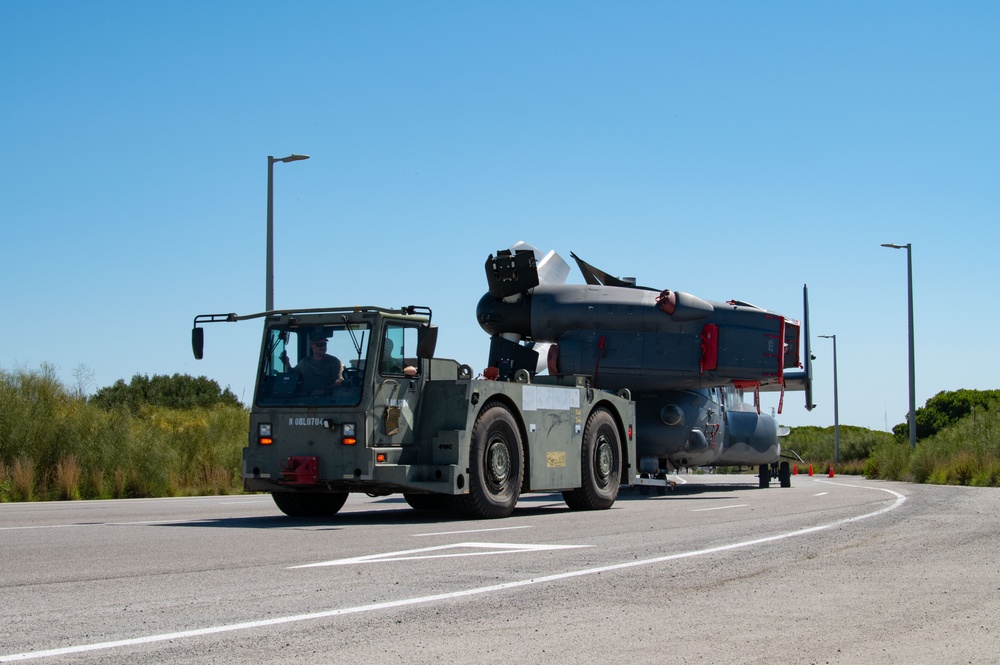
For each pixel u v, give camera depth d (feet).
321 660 15.03
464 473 40.47
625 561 26.30
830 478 124.06
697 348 65.72
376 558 26.45
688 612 19.20
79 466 62.90
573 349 65.57
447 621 18.04
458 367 43.37
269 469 40.11
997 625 18.25
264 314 41.34
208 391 154.40
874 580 23.35
